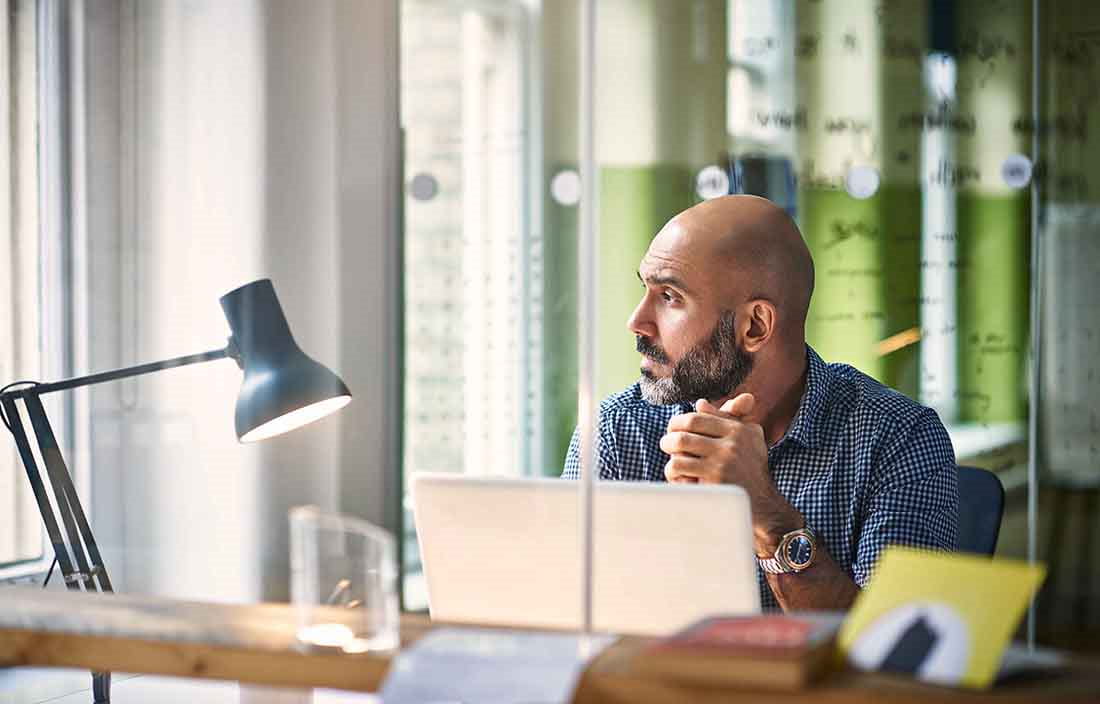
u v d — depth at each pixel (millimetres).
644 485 1169
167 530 1517
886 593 891
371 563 974
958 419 2951
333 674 933
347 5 1632
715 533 1145
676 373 1829
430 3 2654
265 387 1500
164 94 1565
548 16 2799
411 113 2658
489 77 2719
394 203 1686
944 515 1681
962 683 833
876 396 1745
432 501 1238
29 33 1549
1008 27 2926
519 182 2771
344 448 1606
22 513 1525
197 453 1520
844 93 2990
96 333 1542
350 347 1601
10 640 1022
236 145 1571
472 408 2705
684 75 2971
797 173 2998
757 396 1795
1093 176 2902
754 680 818
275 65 1587
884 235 2992
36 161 1553
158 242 1561
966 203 2967
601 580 1184
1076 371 2893
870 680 839
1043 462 2891
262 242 1578
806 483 1730
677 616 1164
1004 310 2949
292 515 983
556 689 853
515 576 1211
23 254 1545
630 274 2865
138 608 1094
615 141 2918
